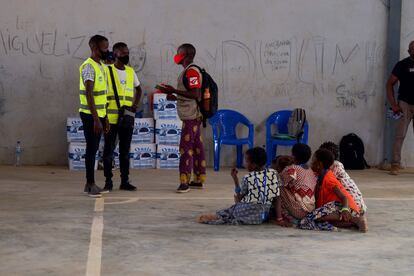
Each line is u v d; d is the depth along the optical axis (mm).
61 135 10672
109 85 7703
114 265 4754
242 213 6191
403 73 10367
